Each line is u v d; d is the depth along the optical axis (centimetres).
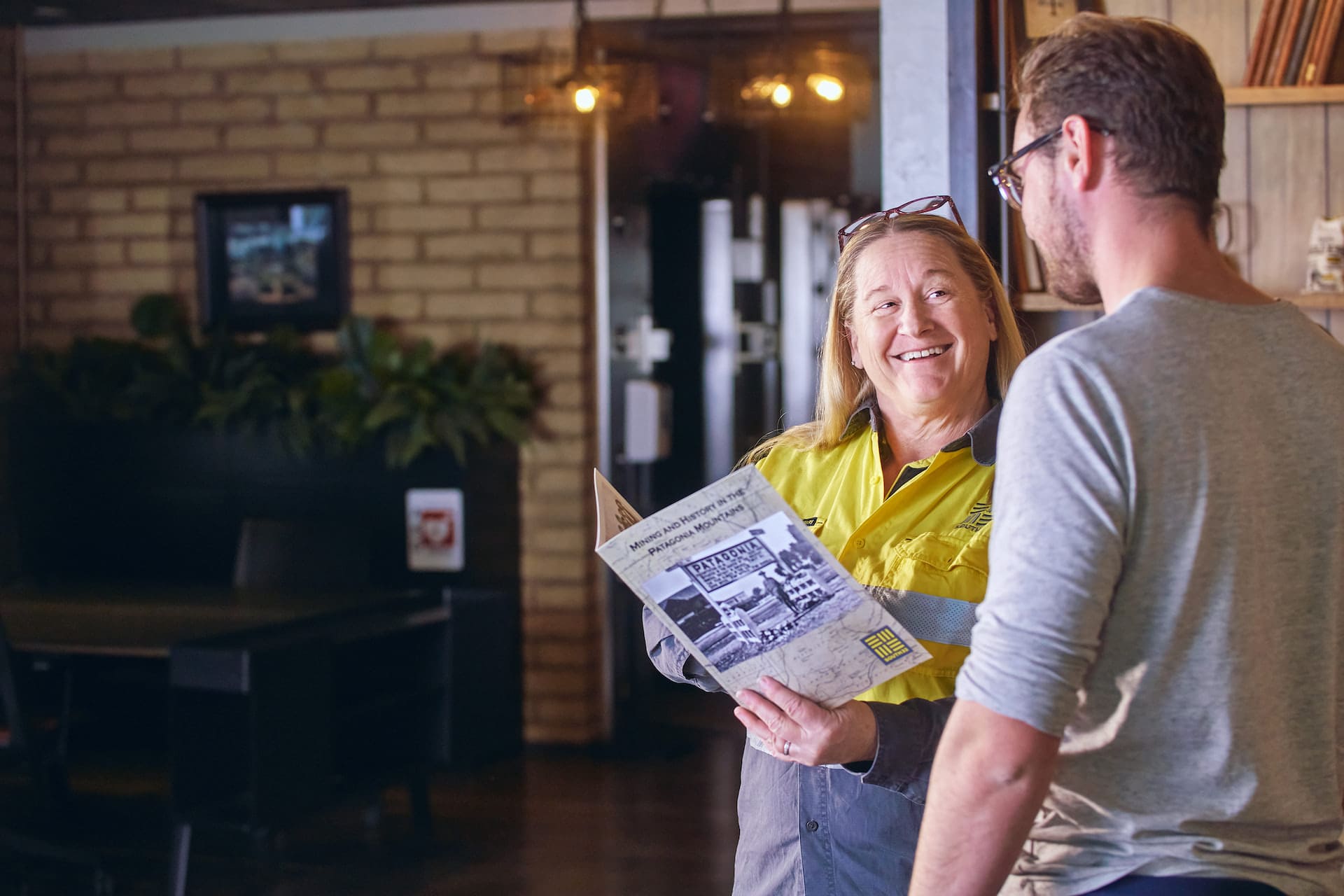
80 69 538
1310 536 107
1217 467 102
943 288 148
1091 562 100
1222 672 103
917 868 107
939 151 234
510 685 497
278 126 523
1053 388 103
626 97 486
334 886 361
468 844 396
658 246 595
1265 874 105
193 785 332
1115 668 105
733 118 476
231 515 511
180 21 529
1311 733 109
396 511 501
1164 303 105
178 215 533
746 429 611
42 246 545
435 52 509
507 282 506
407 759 401
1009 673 100
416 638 407
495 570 505
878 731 131
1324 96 246
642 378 517
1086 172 109
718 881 363
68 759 411
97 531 520
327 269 520
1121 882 108
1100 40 109
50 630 348
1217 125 109
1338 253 249
